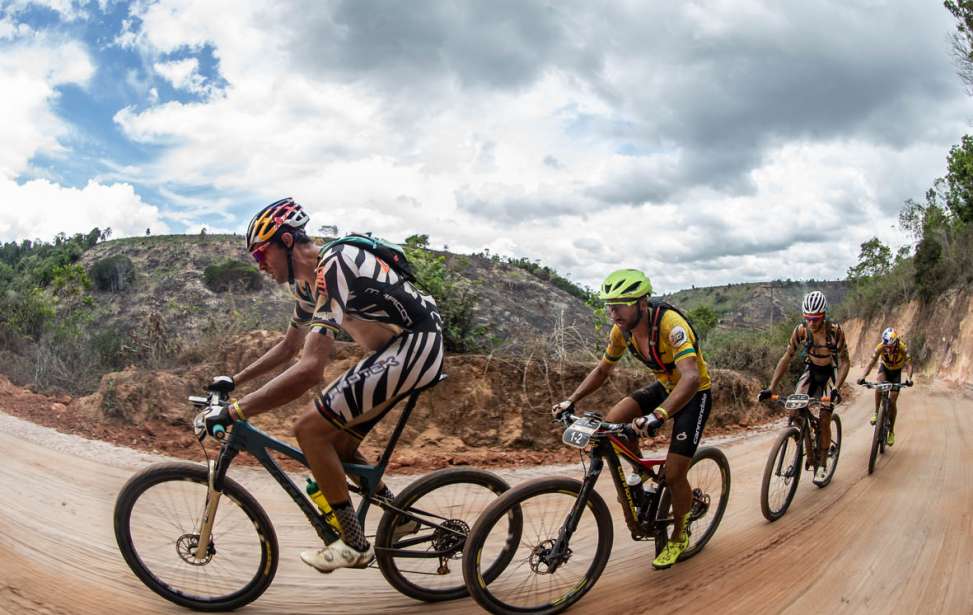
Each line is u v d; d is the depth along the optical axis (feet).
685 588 12.68
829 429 20.31
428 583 11.26
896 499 20.13
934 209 87.40
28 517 13.17
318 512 10.28
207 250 203.72
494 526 10.75
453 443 24.72
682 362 11.95
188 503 10.27
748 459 26.00
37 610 9.53
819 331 20.16
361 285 9.53
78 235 229.45
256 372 11.12
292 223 10.06
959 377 63.98
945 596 12.82
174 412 23.47
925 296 80.48
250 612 10.40
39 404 24.89
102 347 32.86
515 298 42.04
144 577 9.98
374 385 9.55
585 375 28.78
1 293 38.96
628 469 17.40
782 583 13.17
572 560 11.75
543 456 24.53
